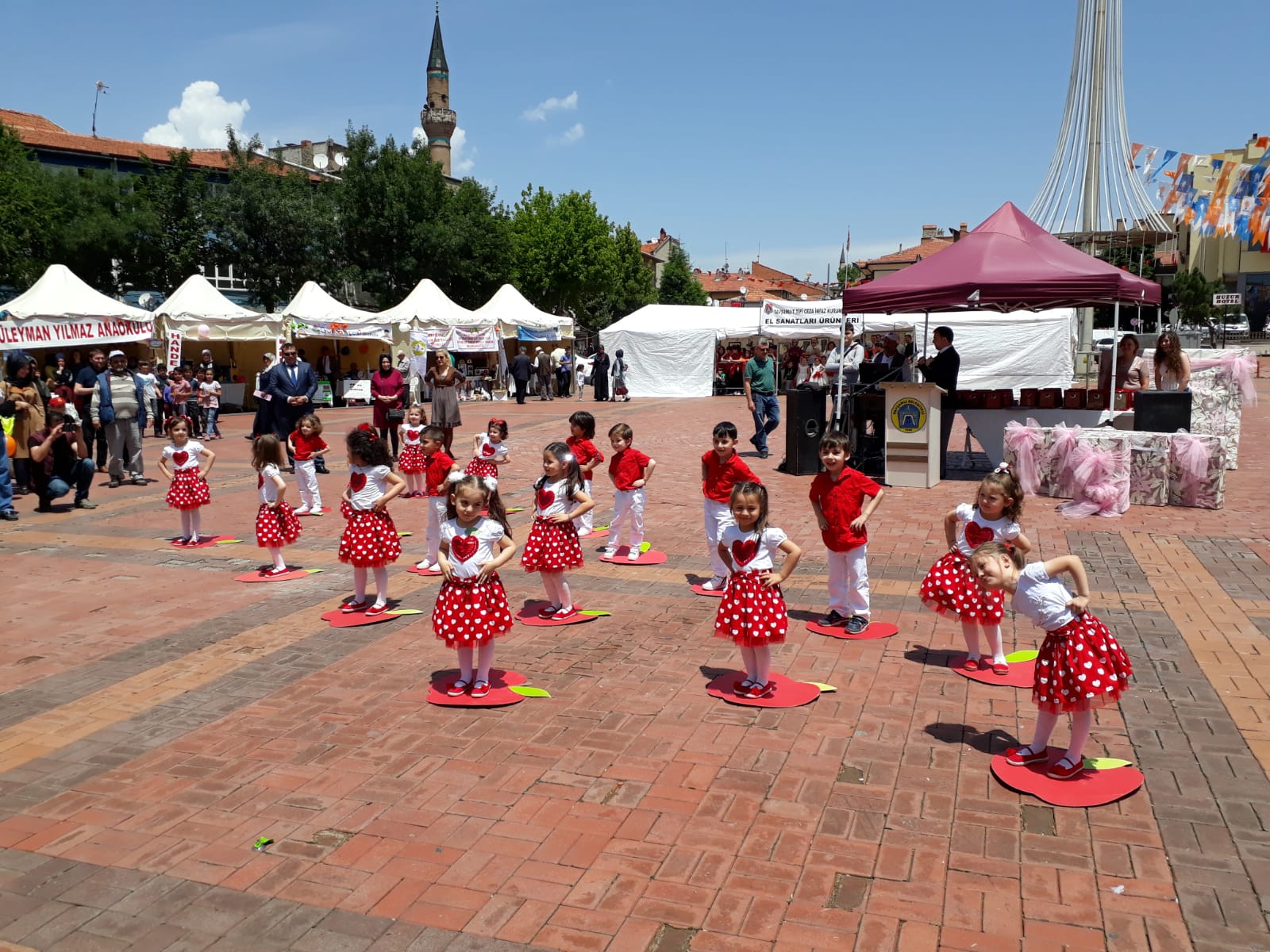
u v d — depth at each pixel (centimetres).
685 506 1064
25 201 3069
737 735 445
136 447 1281
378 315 2889
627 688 507
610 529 934
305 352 2897
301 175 3806
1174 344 1124
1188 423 1037
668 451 1588
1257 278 4672
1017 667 529
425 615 649
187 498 891
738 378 3127
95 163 4038
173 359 2309
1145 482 990
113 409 1252
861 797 382
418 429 1168
